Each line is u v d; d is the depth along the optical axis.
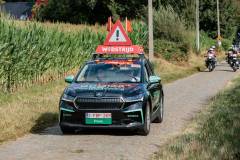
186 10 107.44
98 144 17.66
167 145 16.72
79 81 20.67
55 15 112.00
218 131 18.50
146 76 21.25
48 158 15.34
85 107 18.84
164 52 70.19
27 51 33.47
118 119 18.75
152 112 20.72
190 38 76.69
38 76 36.34
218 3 130.50
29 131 20.09
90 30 48.38
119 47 23.64
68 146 17.25
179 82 46.84
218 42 115.81
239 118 21.55
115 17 106.31
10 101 26.56
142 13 102.19
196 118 22.94
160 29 73.88
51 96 29.70
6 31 31.20
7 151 16.38
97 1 108.12
